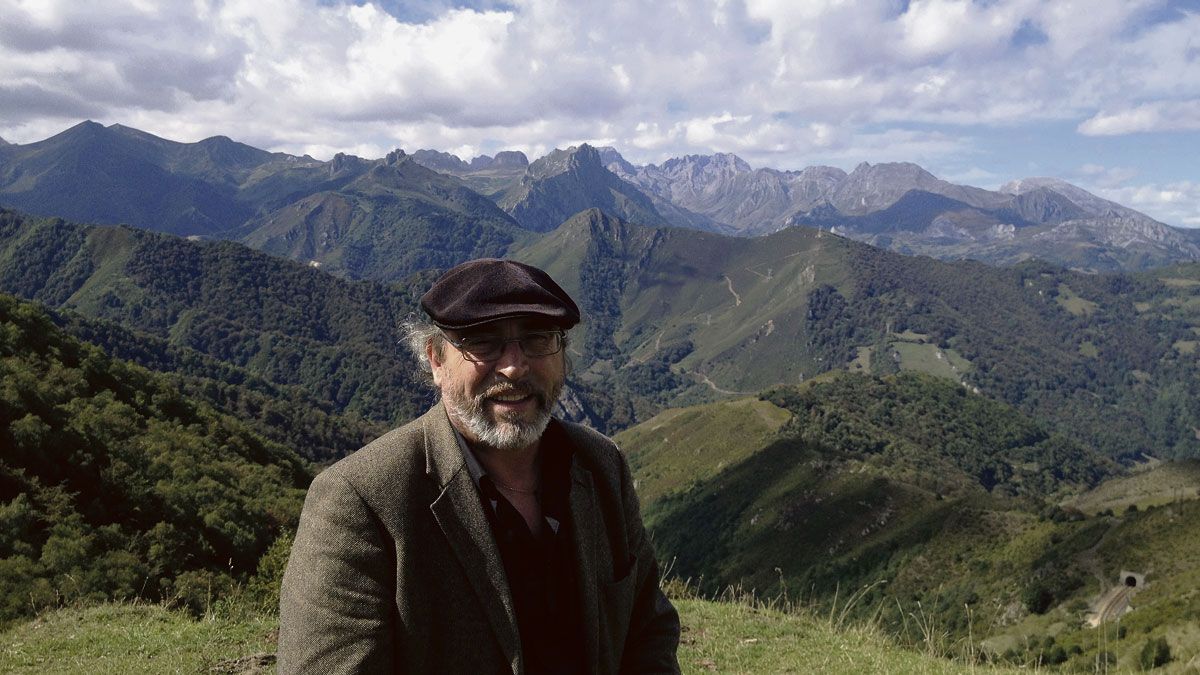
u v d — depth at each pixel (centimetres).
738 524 12650
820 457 14000
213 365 17988
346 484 194
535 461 225
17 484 2548
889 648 903
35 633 923
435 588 192
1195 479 15462
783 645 872
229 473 4203
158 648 828
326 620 183
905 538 10306
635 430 19888
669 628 247
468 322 196
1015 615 7344
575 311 216
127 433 3944
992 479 19775
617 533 229
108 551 2128
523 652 200
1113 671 1280
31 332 4912
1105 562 7788
